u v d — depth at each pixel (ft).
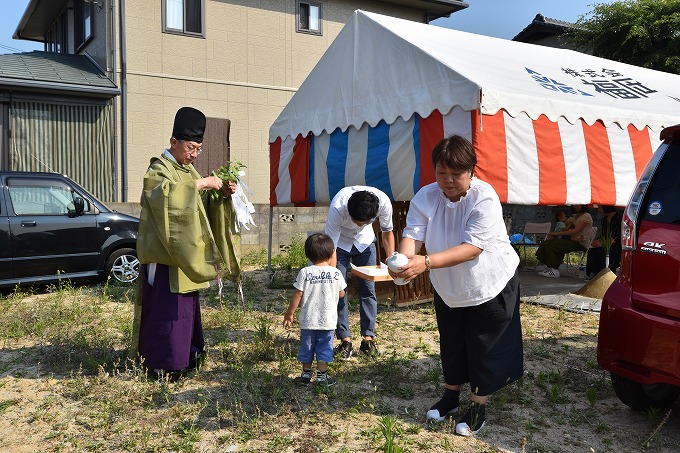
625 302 11.43
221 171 15.58
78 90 37.63
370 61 22.95
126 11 40.42
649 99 24.56
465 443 11.12
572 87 22.65
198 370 15.07
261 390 13.71
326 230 15.99
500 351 11.19
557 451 10.87
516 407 13.05
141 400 12.94
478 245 10.28
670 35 51.85
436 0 50.44
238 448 10.88
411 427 11.71
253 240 42.80
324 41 48.34
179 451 10.75
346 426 11.88
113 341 17.83
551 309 23.93
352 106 23.65
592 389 13.46
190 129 14.40
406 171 20.93
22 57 42.39
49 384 14.42
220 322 20.44
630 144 21.59
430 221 11.03
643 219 11.56
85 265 27.78
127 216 29.45
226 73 44.11
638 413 12.84
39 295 26.63
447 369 11.98
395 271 9.62
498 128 18.54
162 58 41.73
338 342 17.97
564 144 19.93
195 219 13.61
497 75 20.53
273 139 29.22
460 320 11.57
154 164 14.34
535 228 37.50
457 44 24.07
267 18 45.65
